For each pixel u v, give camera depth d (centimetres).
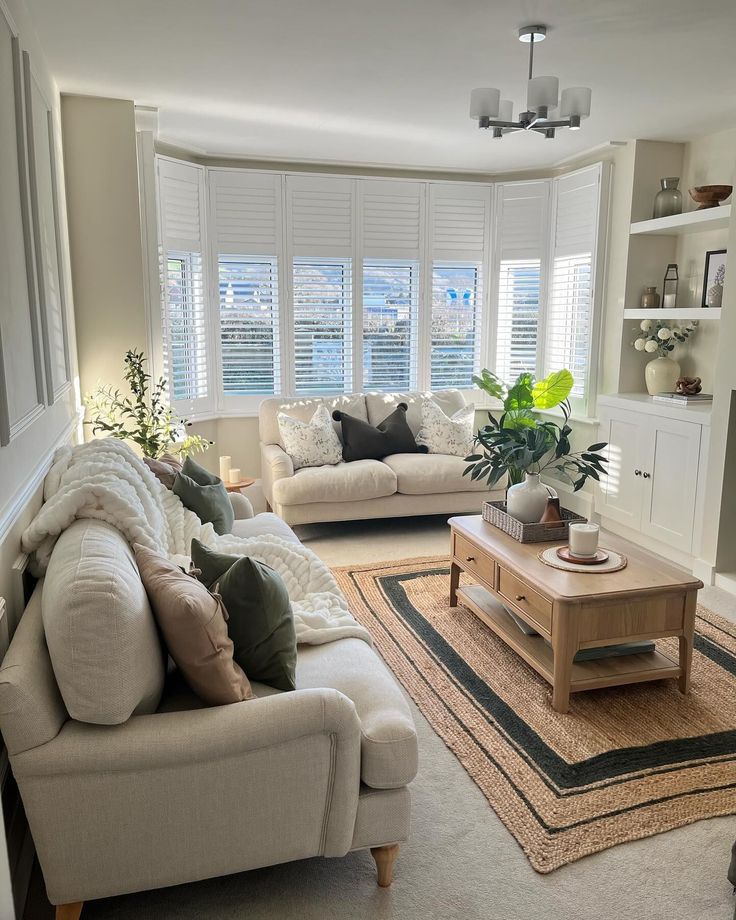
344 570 416
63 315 338
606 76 355
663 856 196
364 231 572
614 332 515
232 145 503
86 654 150
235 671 173
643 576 275
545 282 579
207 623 165
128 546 198
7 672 148
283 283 561
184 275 518
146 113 410
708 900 180
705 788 223
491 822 209
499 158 540
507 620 316
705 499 404
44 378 254
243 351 560
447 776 230
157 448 406
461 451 513
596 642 263
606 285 521
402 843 200
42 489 232
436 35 304
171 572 179
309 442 490
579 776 229
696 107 407
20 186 235
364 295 580
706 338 472
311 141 491
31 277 239
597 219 514
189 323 524
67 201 396
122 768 153
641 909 177
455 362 607
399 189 574
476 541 321
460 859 194
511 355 601
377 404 541
